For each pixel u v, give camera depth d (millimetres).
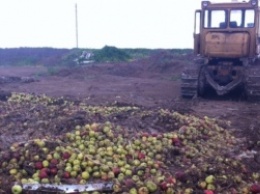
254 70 18875
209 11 19812
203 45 19922
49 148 7980
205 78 20062
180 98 20438
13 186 7078
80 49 58438
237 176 7996
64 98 17906
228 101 19312
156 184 7141
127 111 11992
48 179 7336
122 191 7062
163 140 9359
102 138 8844
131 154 8336
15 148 8070
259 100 18844
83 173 7457
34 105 14500
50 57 59094
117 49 52469
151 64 40188
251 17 19297
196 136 10312
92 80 31047
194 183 7469
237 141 11141
